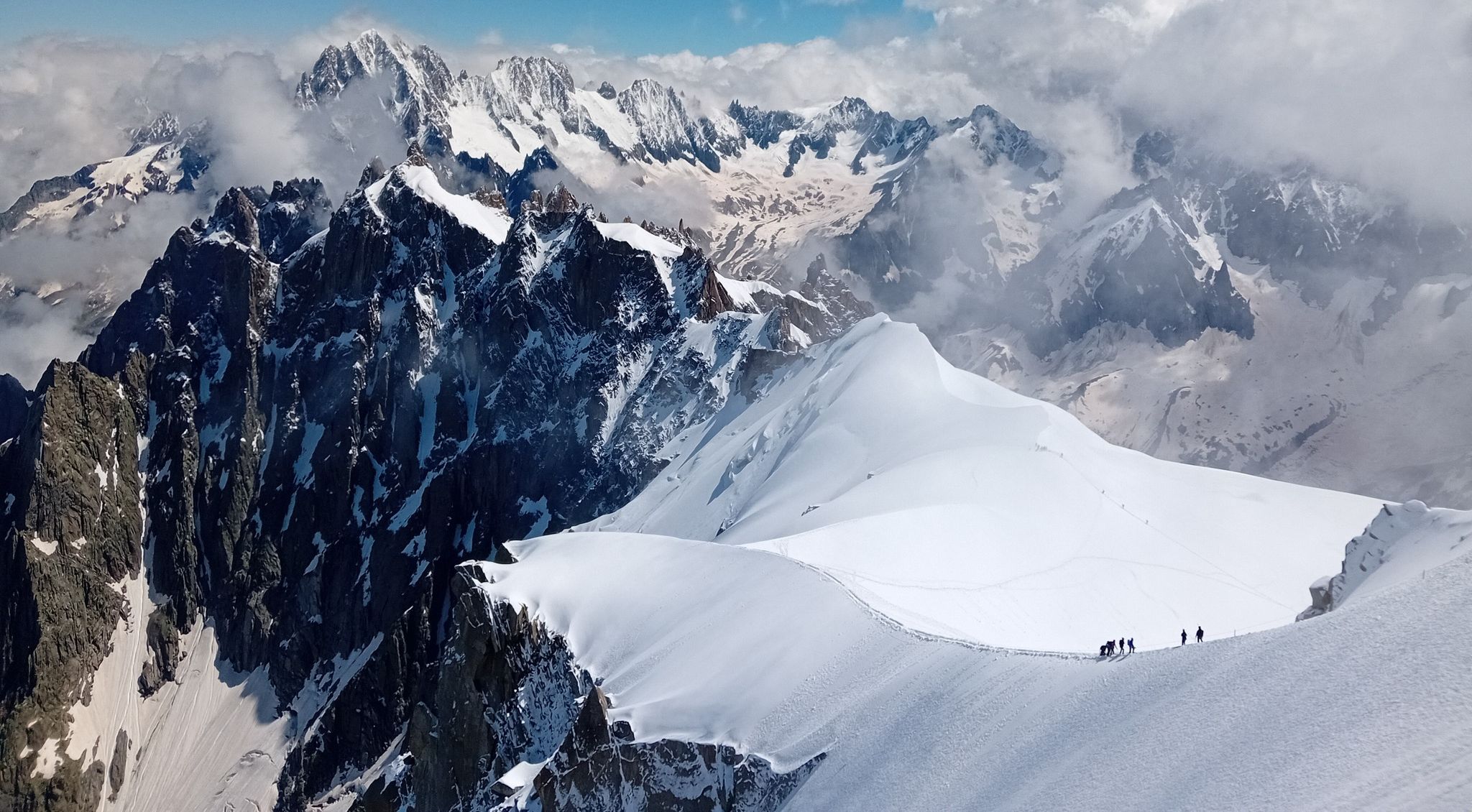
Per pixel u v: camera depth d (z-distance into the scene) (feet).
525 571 438.81
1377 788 157.58
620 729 318.45
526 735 385.91
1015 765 223.71
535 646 402.72
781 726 286.25
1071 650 353.72
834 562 379.55
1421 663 180.04
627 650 369.30
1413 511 330.13
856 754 260.21
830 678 293.64
